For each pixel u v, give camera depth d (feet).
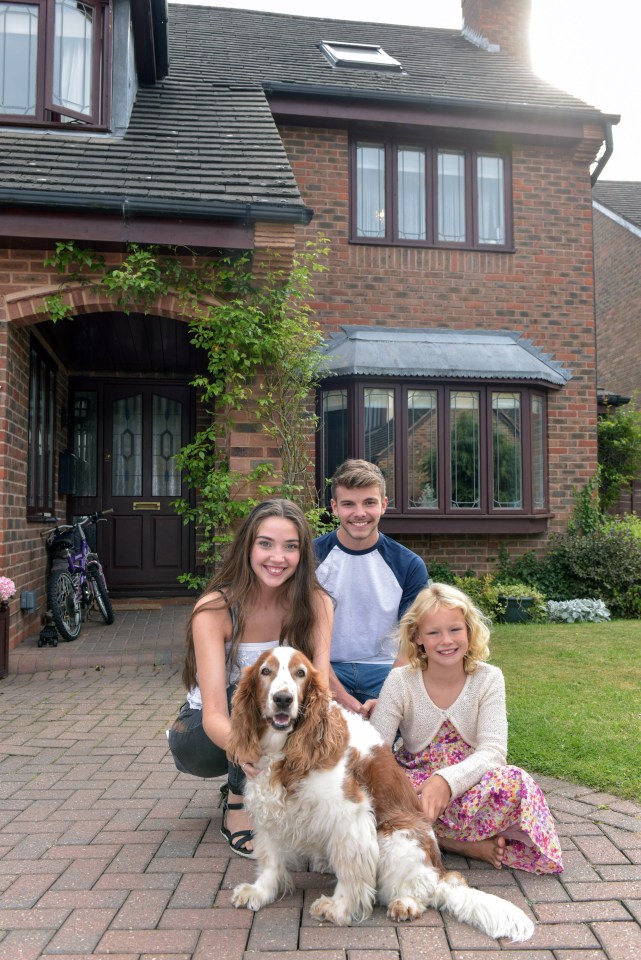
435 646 9.44
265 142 23.95
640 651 21.49
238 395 20.34
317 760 7.79
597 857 9.18
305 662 7.95
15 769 12.65
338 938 7.55
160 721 15.42
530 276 32.07
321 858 8.70
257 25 40.34
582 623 27.43
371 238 30.91
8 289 19.81
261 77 30.91
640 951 7.29
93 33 24.41
